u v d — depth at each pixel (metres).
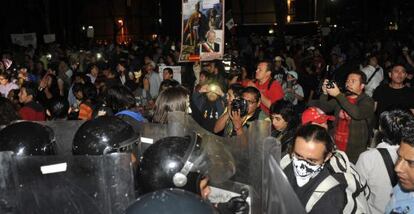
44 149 2.63
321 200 2.54
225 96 5.61
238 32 32.50
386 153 3.47
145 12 38.62
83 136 2.56
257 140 2.20
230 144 2.41
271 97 5.91
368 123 4.81
